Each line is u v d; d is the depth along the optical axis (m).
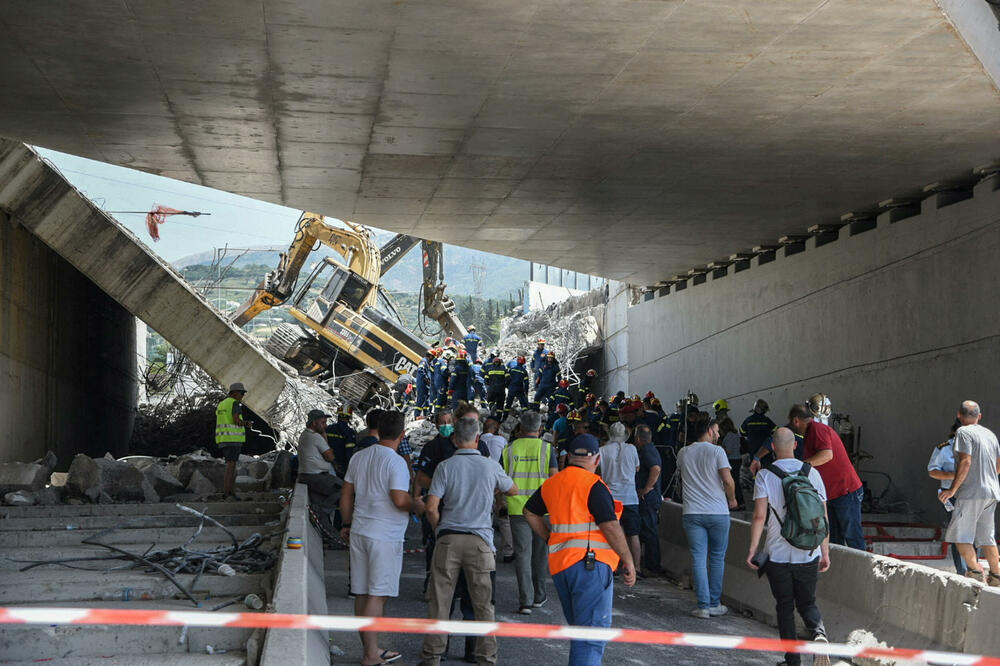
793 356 22.47
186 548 10.16
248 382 25.83
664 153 15.49
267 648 5.53
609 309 40.50
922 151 15.04
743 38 10.52
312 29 10.38
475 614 7.24
